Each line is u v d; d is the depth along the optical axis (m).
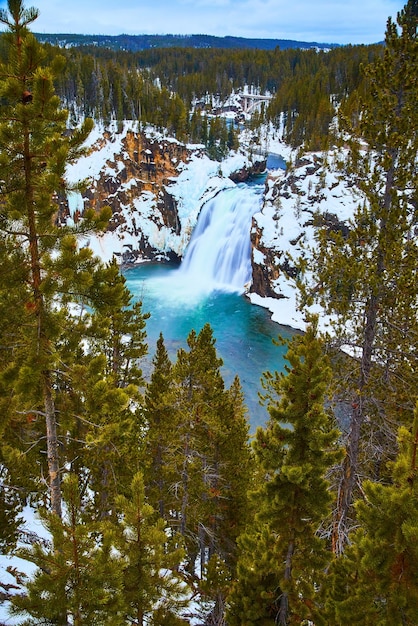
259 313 55.34
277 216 60.16
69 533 6.96
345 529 11.95
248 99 170.50
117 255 79.12
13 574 13.23
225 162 94.88
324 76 126.31
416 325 12.28
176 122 98.94
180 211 82.31
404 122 10.62
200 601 14.76
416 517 6.52
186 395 16.97
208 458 17.84
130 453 16.97
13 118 7.70
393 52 10.54
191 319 53.81
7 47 7.46
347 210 54.75
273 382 13.37
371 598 7.39
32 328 8.41
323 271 12.37
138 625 8.24
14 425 12.55
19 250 8.49
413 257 11.24
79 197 76.56
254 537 10.48
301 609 8.59
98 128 88.88
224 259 73.12
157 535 7.99
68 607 6.64
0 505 13.46
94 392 8.92
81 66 108.44
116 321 19.17
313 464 8.49
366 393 12.25
